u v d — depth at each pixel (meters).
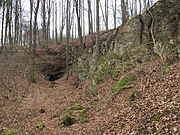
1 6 32.28
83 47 29.58
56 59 30.52
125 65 16.36
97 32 19.41
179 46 13.47
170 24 16.25
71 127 10.44
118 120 8.91
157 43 15.77
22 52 32.91
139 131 7.09
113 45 20.80
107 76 16.91
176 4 17.14
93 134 8.70
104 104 12.20
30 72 24.38
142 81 12.01
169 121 6.68
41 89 22.19
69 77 26.09
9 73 25.08
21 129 11.20
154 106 8.17
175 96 8.01
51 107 15.31
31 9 25.67
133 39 18.56
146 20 18.69
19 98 18.03
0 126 11.54
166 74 10.97
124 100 11.05
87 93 16.17
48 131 10.53
